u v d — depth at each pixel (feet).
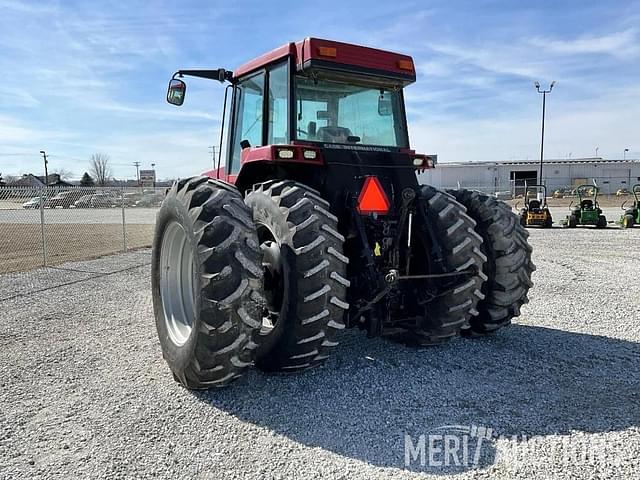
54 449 9.04
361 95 14.28
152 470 8.32
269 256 11.84
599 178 166.20
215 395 11.27
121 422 10.07
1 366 13.38
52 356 14.21
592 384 11.62
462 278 12.78
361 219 12.19
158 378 12.46
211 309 10.29
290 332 11.07
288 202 11.46
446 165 181.47
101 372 12.92
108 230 62.23
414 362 13.12
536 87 97.81
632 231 54.08
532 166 180.24
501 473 8.09
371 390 11.39
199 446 9.09
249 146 15.10
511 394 11.10
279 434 9.50
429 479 7.98
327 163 12.49
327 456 8.70
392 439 9.24
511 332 15.88
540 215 60.64
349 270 12.53
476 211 14.60
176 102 16.07
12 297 22.47
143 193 87.51
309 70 12.84
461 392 11.23
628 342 14.74
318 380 11.98
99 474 8.21
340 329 11.31
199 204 11.07
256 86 14.99
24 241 49.19
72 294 23.18
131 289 24.43
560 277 25.67
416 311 13.53
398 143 14.83
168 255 13.10
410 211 12.81
